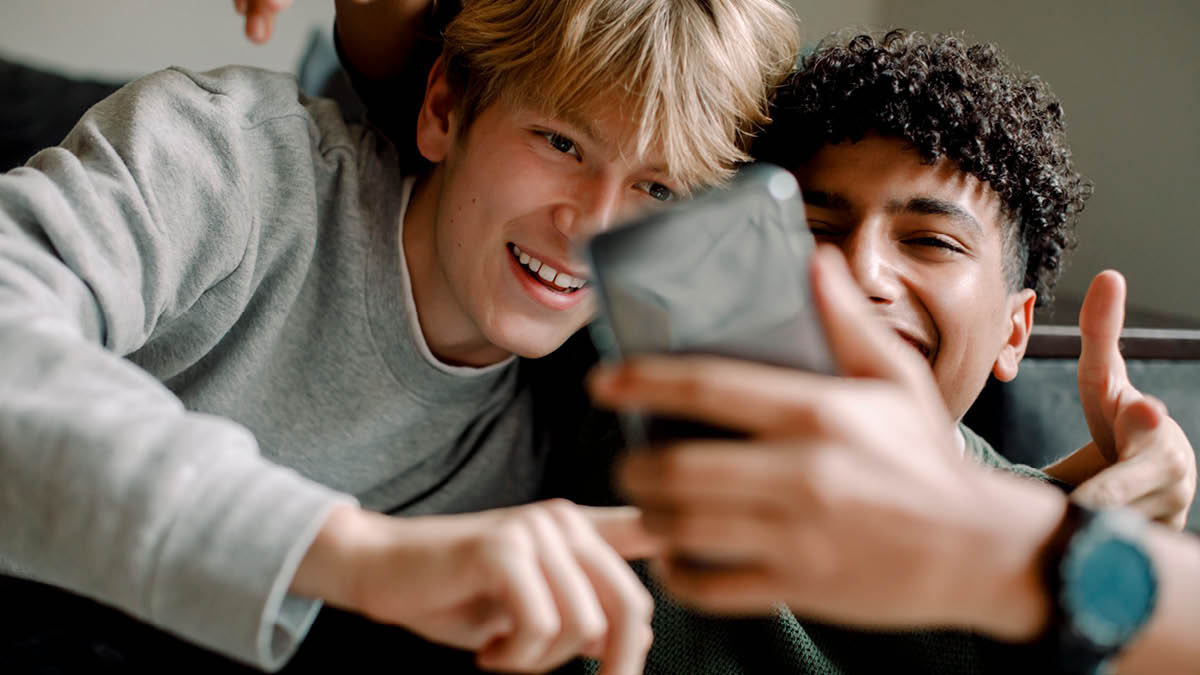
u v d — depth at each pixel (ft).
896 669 2.04
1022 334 2.65
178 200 2.11
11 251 1.70
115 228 1.94
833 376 0.96
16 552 1.28
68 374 1.35
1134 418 2.03
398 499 2.60
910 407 0.90
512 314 2.27
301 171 2.39
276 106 2.41
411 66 2.62
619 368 0.89
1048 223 2.54
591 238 0.98
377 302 2.45
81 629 2.11
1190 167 5.27
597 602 1.20
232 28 5.94
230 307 2.30
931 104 2.22
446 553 1.15
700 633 2.08
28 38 5.52
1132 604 0.97
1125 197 5.57
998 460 2.65
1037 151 2.41
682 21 2.10
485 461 2.59
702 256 0.97
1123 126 5.56
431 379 2.47
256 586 1.15
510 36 2.19
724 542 0.85
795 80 2.42
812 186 2.29
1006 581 0.92
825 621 2.10
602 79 2.03
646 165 2.12
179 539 1.17
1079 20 5.69
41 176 1.90
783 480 0.82
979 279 2.26
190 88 2.29
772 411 0.84
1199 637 1.03
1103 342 2.14
